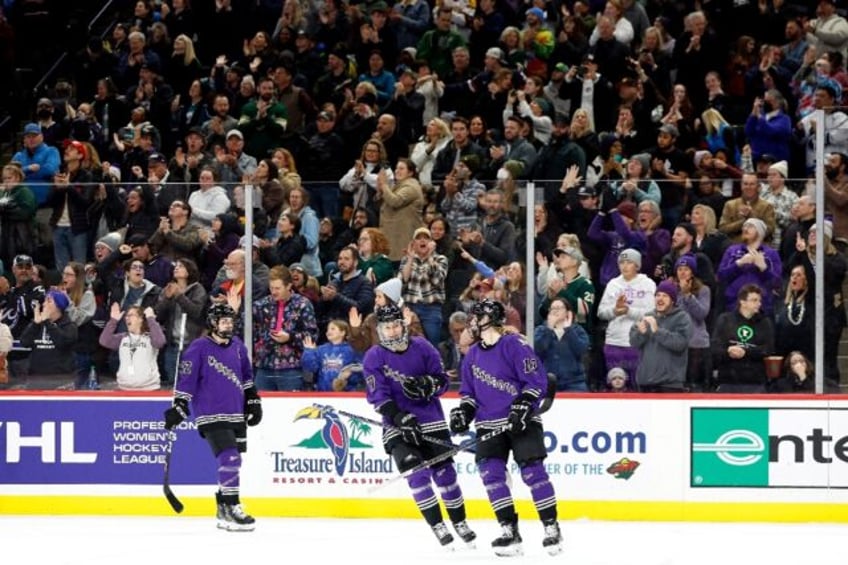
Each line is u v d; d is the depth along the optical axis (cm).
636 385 1608
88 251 1666
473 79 2181
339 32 2369
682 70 2173
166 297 1656
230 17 2462
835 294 1583
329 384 1644
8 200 1666
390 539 1488
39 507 1662
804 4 2358
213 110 2248
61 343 1670
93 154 2089
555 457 1612
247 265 1647
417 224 1627
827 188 1578
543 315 1611
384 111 2164
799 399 1586
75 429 1661
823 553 1398
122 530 1546
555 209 1606
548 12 2370
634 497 1605
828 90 1986
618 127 2041
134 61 2405
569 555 1388
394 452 1394
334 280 1644
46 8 2631
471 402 1377
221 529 1541
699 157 1897
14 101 2472
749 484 1595
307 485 1634
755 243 1586
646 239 1598
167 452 1516
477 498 1617
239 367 1524
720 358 1598
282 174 1875
